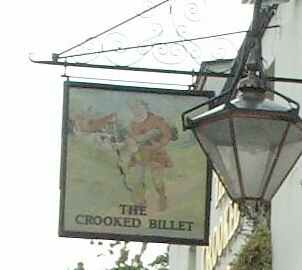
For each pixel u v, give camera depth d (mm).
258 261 14461
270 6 11492
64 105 12523
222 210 23797
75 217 12516
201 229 12602
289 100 8641
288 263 12812
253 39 8930
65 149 12516
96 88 12555
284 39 13375
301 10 12406
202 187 12594
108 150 12562
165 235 12562
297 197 12281
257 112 8375
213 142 8570
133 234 12555
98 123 12539
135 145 12586
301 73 12227
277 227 13641
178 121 12523
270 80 10625
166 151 12570
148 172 12594
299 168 12133
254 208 8594
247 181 8500
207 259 27219
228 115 8398
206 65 11977
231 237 21578
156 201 12602
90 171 12547
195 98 12477
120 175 12570
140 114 12586
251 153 8469
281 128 8422
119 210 12547
